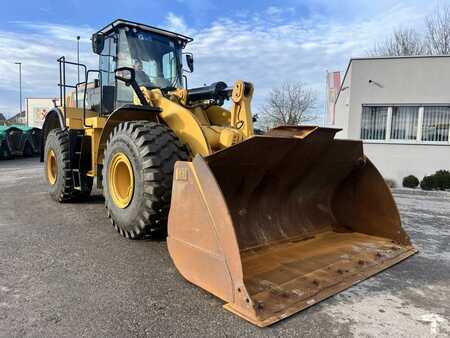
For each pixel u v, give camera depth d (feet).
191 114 12.67
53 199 20.79
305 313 8.11
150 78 17.02
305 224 13.04
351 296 9.05
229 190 10.83
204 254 8.70
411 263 11.48
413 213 20.51
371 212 13.37
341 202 14.14
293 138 10.35
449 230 16.40
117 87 16.52
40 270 10.44
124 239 13.33
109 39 17.34
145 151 11.89
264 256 10.80
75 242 13.04
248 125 12.82
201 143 12.16
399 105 35.58
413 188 31.96
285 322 7.72
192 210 9.05
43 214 17.46
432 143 34.83
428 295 9.27
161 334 7.23
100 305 8.39
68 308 8.25
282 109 106.22
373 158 36.45
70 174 19.21
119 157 13.09
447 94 34.19
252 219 11.55
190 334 7.25
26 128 59.31
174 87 17.33
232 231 8.01
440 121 34.78
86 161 18.12
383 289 9.53
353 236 13.29
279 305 8.04
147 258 11.41
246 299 7.71
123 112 13.52
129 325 7.55
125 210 12.86
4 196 22.48
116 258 11.41
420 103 34.91
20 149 55.88
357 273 10.03
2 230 14.64
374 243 12.61
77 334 7.21
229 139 12.09
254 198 11.71
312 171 12.49
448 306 8.70
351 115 36.76
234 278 7.97
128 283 9.57
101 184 16.15
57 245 12.71
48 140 20.77
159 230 12.56
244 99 12.83
